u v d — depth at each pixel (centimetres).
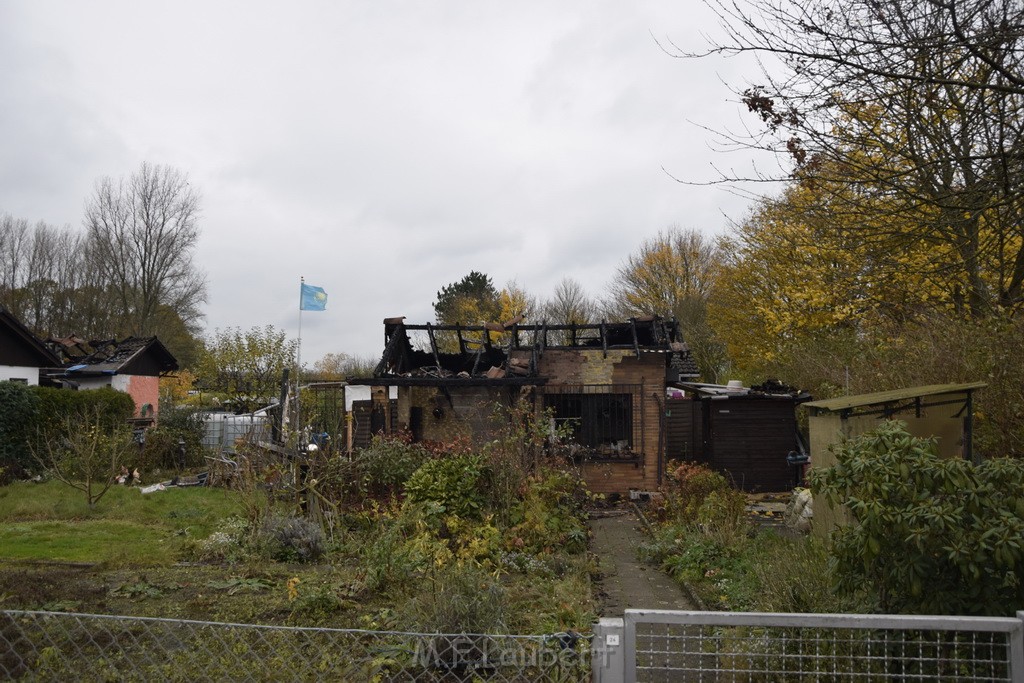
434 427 1786
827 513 934
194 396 3756
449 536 1112
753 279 2831
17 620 614
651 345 1808
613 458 1731
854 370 1595
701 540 1035
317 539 1034
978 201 813
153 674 551
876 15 723
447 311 4784
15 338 2406
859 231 916
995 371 1067
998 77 761
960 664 420
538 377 1692
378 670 550
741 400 1812
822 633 470
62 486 1758
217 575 909
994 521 473
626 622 317
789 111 788
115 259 4309
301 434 1719
